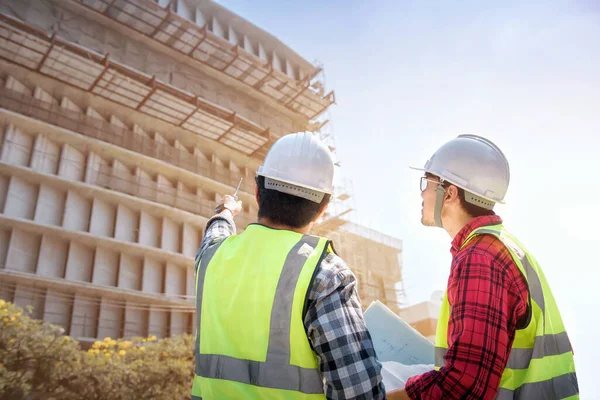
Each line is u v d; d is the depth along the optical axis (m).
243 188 33.66
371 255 38.12
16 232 22.39
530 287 1.68
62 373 13.84
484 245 1.68
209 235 2.00
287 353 1.39
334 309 1.38
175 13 29.80
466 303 1.55
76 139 26.33
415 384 1.55
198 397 1.53
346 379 1.31
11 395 12.64
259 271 1.54
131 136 29.30
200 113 30.73
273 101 36.53
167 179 30.14
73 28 28.16
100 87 28.36
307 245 1.55
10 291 21.14
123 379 14.90
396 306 36.84
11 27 24.36
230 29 34.41
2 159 23.31
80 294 23.08
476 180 1.97
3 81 25.91
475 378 1.45
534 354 1.59
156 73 31.00
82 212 25.25
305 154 1.81
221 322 1.52
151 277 26.03
